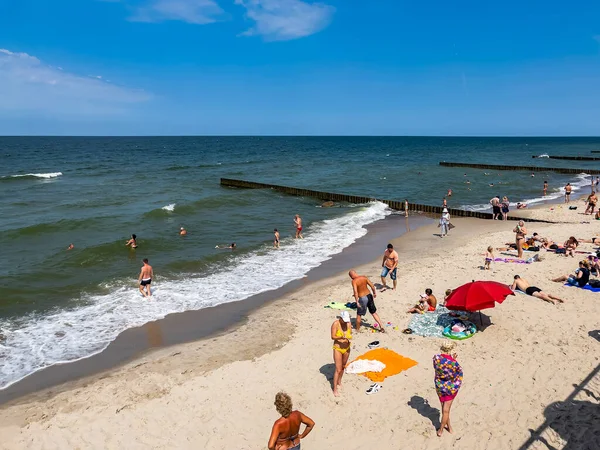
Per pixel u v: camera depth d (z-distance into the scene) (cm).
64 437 823
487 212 3259
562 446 711
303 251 2202
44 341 1244
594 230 2302
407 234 2559
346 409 852
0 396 985
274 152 12862
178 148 15325
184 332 1307
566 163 7819
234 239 2438
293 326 1294
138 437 814
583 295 1341
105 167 7350
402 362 1003
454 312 1238
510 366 966
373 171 6506
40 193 4159
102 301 1532
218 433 815
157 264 1944
